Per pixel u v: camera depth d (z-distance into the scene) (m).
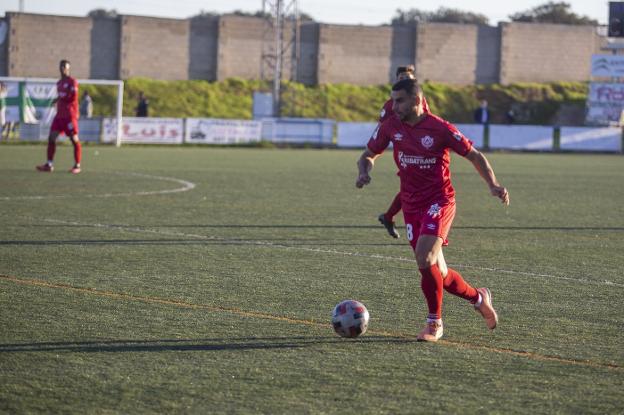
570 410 10.22
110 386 10.79
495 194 13.37
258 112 102.69
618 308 15.88
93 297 15.79
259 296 16.19
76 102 43.06
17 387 10.69
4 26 107.88
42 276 17.67
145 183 39.59
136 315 14.46
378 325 14.16
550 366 12.00
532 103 125.25
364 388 10.88
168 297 15.93
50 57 110.19
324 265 19.67
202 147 78.00
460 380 11.29
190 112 109.81
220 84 117.19
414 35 125.06
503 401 10.48
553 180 48.25
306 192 37.31
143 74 114.88
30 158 54.56
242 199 33.72
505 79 128.25
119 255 20.41
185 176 44.25
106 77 112.94
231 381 11.06
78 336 13.06
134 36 113.62
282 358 12.15
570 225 28.34
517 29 128.25
